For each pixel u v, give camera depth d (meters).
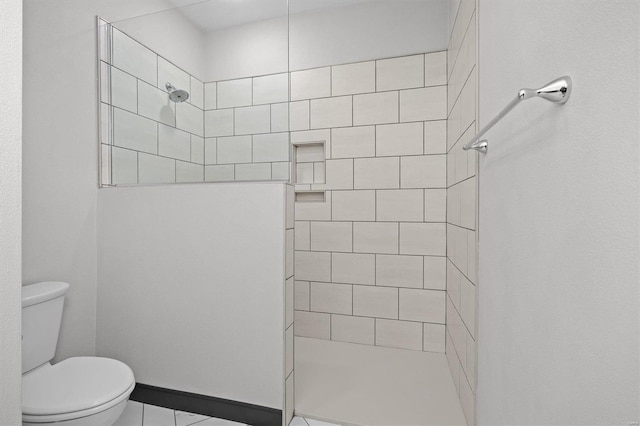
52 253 1.63
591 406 0.55
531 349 0.79
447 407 1.68
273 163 1.59
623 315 0.48
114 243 1.81
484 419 1.21
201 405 1.62
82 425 1.12
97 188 1.86
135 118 1.83
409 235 2.44
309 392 1.83
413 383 1.94
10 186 0.75
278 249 1.53
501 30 1.04
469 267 1.48
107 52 1.88
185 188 1.68
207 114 1.69
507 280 0.96
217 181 1.67
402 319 2.46
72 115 1.74
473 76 1.42
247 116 1.63
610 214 0.51
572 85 0.62
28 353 1.38
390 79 2.46
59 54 1.67
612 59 0.50
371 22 2.51
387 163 2.48
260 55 1.61
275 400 1.52
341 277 2.59
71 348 1.72
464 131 1.64
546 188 0.72
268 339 1.54
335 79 2.59
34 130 1.56
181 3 2.29
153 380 1.72
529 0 0.82
